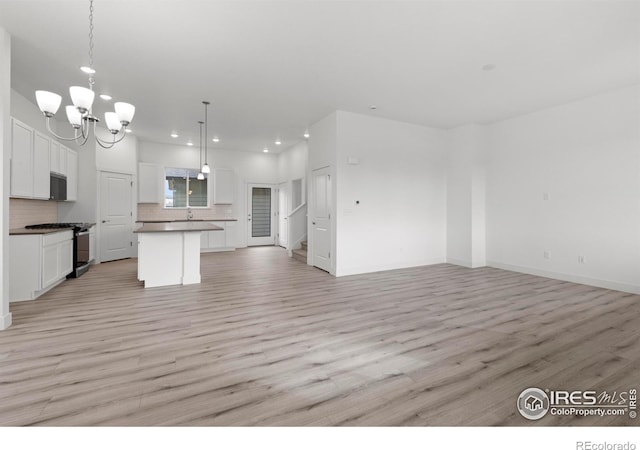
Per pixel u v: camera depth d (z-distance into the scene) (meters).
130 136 6.75
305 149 7.44
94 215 5.90
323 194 5.55
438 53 3.25
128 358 2.27
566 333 2.75
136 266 5.78
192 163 8.09
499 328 2.87
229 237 8.30
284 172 8.84
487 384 1.95
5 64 2.80
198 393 1.84
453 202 6.09
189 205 8.19
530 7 2.51
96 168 5.95
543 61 3.40
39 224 4.90
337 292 4.12
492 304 3.59
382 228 5.53
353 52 3.24
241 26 2.79
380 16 2.64
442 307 3.49
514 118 5.38
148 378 2.00
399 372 2.09
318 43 3.07
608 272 4.24
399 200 5.70
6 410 1.66
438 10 2.55
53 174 4.68
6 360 2.22
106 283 4.53
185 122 5.80
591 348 2.45
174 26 2.78
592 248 4.40
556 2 2.44
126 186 6.66
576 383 1.96
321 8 2.54
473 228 5.74
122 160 6.55
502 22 2.71
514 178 5.40
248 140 7.37
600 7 2.49
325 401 1.77
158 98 4.53
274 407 1.71
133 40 3.00
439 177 6.16
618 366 2.17
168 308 3.42
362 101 4.65
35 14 2.59
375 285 4.50
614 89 4.14
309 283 4.61
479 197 5.79
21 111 4.36
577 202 4.56
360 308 3.45
